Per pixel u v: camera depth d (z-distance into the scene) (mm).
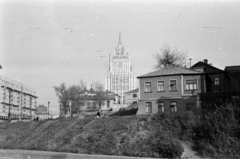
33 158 31547
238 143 31500
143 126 40406
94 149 38219
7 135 55938
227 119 34125
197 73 50750
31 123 59594
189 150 33062
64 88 103562
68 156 34312
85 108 103500
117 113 69812
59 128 50875
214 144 32406
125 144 36969
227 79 72188
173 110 51062
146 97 53812
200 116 37656
